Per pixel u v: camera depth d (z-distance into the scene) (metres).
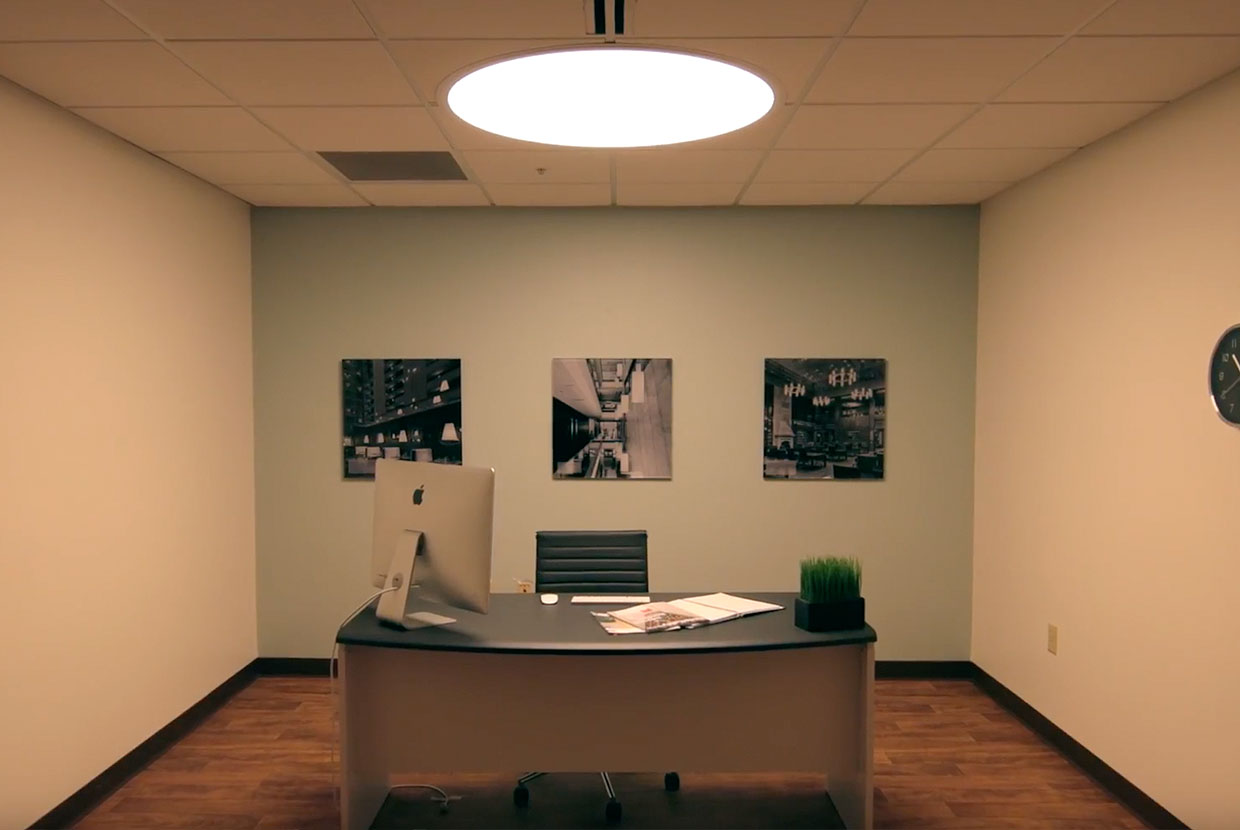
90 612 2.90
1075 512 3.29
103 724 2.97
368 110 2.78
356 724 2.64
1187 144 2.62
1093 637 3.15
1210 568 2.52
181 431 3.54
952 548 4.29
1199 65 2.38
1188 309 2.62
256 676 4.28
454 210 4.27
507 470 4.31
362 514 4.28
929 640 4.30
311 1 1.99
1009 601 3.86
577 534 3.26
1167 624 2.71
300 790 3.03
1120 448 2.98
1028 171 3.56
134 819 2.82
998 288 3.99
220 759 3.30
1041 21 2.10
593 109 2.60
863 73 2.46
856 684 2.67
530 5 2.01
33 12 2.04
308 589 4.29
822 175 3.62
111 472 3.03
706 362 4.29
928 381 4.27
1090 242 3.18
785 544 4.30
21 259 2.57
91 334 2.91
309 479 4.28
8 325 2.52
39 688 2.64
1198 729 2.57
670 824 2.82
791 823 2.83
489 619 2.68
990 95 2.64
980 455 4.20
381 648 2.63
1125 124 2.92
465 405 4.30
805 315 4.28
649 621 2.58
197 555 3.67
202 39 2.21
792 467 4.28
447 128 2.96
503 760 2.64
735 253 4.27
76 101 2.68
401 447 4.29
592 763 2.64
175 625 3.48
